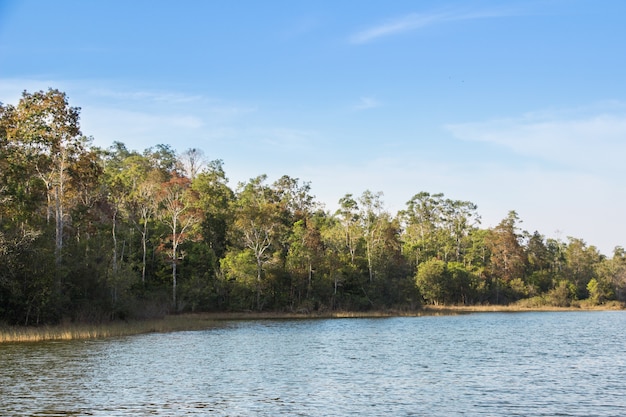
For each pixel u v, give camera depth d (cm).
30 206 5453
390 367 3184
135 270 8431
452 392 2453
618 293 13488
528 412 2095
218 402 2214
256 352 3856
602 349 4191
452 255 14325
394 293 10638
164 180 11100
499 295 12700
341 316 9075
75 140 5850
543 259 14462
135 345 4188
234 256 9156
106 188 7900
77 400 2212
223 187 12850
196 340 4688
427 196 15388
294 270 9506
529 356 3741
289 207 13400
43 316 5209
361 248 11225
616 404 2234
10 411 2023
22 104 5584
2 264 4838
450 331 5959
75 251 5909
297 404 2194
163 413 2031
